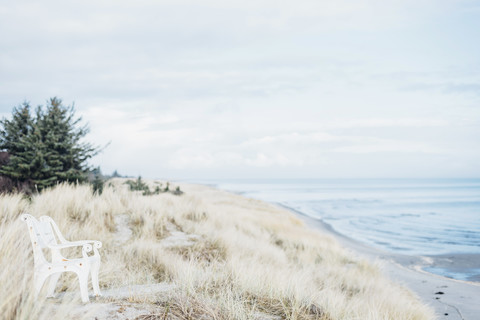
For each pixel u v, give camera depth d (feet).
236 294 15.26
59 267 12.10
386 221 141.49
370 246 83.51
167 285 16.97
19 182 40.34
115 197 38.09
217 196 179.22
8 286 11.14
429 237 101.19
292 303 15.74
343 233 106.32
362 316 17.34
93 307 11.82
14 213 24.73
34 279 11.99
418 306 26.53
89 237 26.12
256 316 14.14
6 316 9.82
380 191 472.03
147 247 25.91
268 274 19.92
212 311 13.21
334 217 153.99
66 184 39.22
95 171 49.60
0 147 44.32
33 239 12.26
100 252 23.75
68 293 13.21
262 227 58.39
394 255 71.00
